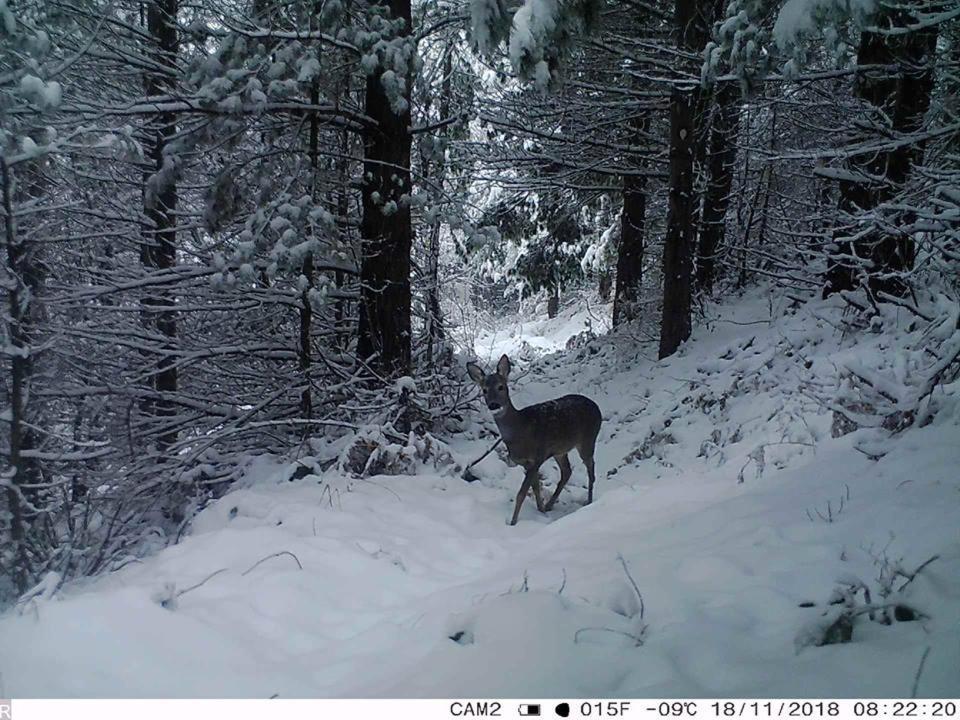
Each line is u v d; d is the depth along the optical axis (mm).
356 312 13406
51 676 3330
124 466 9102
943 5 7633
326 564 5383
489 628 3629
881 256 9734
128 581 5219
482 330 30688
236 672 3604
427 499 7832
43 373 8578
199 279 10406
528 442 7762
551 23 6684
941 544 3998
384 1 10141
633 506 6785
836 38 6812
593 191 18766
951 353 6168
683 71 12812
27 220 7996
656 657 3242
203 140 9094
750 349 11602
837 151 7922
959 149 9188
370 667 3701
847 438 6801
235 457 10086
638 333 17156
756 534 4777
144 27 10844
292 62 9312
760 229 16969
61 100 7719
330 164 12328
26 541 6637
